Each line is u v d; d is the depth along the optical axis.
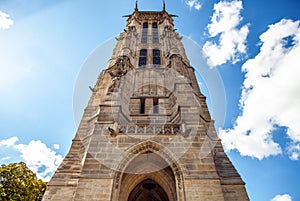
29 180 32.50
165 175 18.08
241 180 17.83
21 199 30.28
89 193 14.66
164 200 22.58
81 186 15.01
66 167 19.66
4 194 29.09
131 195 22.02
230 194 16.88
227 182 17.69
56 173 19.05
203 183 15.27
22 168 32.81
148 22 50.94
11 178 30.97
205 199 14.42
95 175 15.66
